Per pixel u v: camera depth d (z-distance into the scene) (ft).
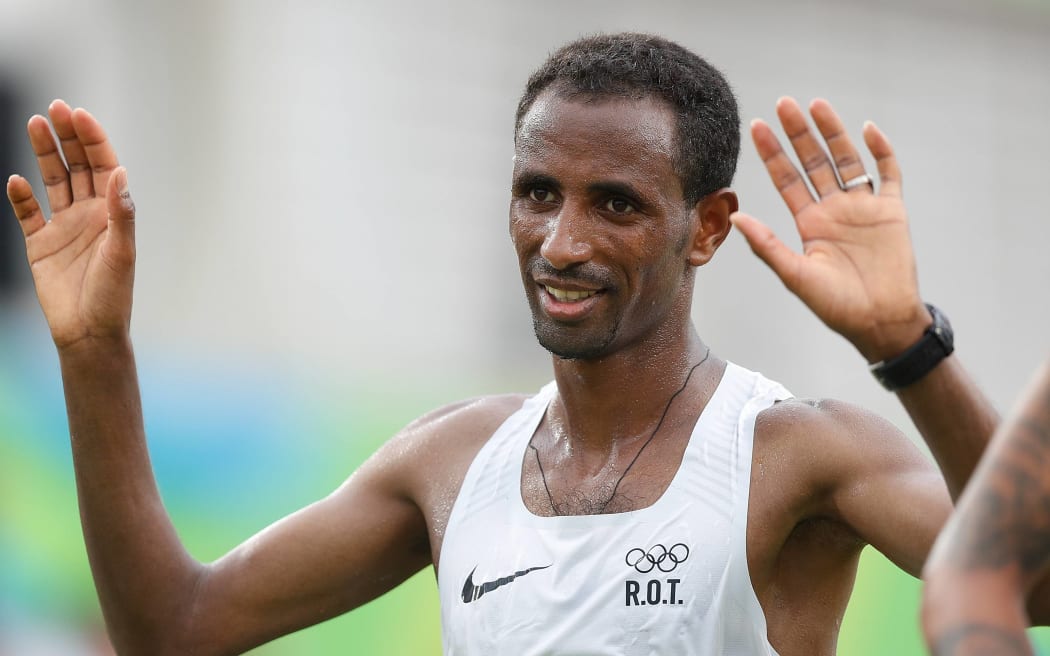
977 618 17.42
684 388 34.91
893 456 31.94
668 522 32.65
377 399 94.32
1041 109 163.53
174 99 134.10
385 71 139.54
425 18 140.77
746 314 143.43
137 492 37.19
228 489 82.53
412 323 137.39
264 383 88.53
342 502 38.11
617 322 33.55
